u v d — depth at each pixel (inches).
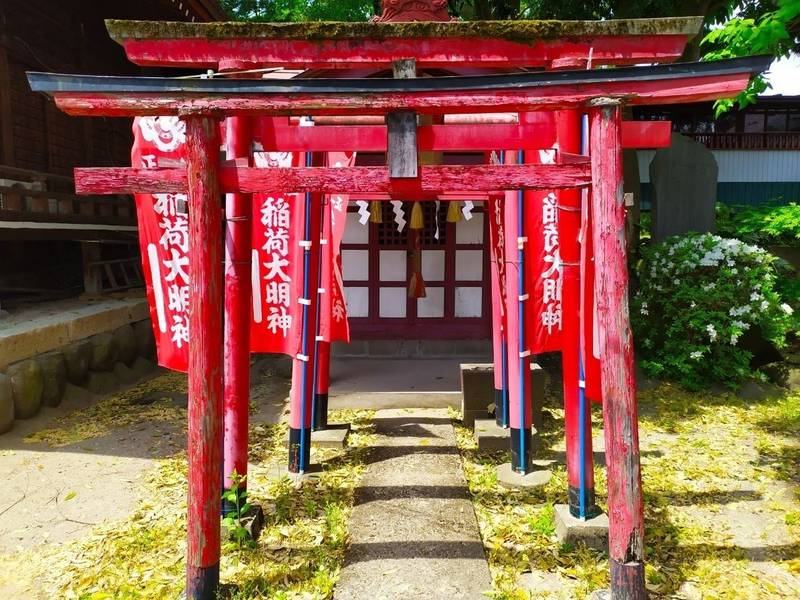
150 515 164.7
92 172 120.7
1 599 128.1
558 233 153.4
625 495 114.6
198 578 120.0
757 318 274.4
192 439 119.3
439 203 339.6
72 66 384.5
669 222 346.3
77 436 226.5
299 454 190.1
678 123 705.6
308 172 120.3
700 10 354.3
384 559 137.8
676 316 289.3
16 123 331.6
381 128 132.0
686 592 128.3
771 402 264.1
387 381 283.7
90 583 133.0
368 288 342.6
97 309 311.4
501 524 157.1
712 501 171.5
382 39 137.3
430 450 208.4
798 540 150.1
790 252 363.3
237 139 132.2
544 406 264.7
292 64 139.7
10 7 322.0
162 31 133.6
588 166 120.5
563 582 131.0
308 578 133.1
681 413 251.0
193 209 117.0
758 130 703.7
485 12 395.5
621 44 139.7
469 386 233.0
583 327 143.8
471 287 343.3
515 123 132.8
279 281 183.0
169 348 146.3
